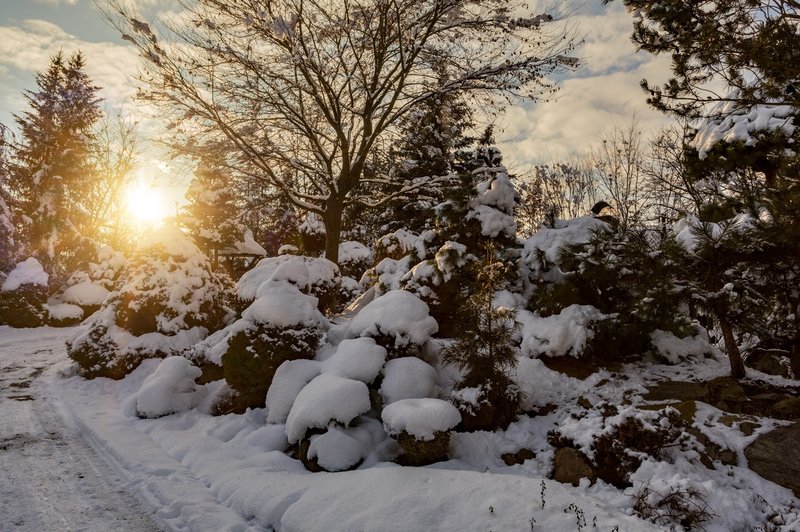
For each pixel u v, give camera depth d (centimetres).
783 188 550
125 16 1127
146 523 452
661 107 727
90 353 1067
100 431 706
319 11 1380
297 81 1391
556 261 820
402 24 1414
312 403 600
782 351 705
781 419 535
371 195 2120
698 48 618
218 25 1259
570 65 1349
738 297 582
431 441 536
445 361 676
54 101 3109
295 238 3234
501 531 402
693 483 438
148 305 1106
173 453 633
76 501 491
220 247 2689
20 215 2855
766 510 423
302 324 796
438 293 891
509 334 655
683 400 618
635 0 663
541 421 638
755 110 902
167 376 826
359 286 1648
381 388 654
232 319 1207
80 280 2372
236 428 707
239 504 481
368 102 1488
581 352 727
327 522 427
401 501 446
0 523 438
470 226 952
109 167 3259
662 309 629
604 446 510
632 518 415
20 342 1723
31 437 691
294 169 1708
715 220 657
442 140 2256
